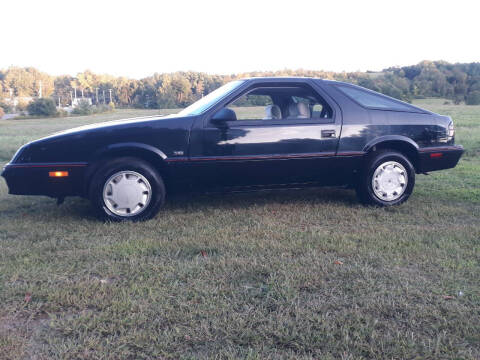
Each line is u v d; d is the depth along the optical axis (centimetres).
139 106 8831
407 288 297
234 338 240
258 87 499
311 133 498
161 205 476
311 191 621
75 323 254
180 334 244
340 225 453
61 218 489
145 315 263
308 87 510
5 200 586
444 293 293
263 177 498
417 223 462
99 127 475
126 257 361
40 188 465
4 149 1305
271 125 490
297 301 280
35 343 239
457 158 558
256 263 339
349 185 536
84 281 312
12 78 13550
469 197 580
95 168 468
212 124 479
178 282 312
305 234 416
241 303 278
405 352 227
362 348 230
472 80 9869
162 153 470
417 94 8912
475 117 3366
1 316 267
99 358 224
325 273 321
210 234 419
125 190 463
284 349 232
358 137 511
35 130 3306
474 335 242
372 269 330
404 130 528
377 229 434
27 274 327
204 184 489
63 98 13712
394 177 527
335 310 271
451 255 361
